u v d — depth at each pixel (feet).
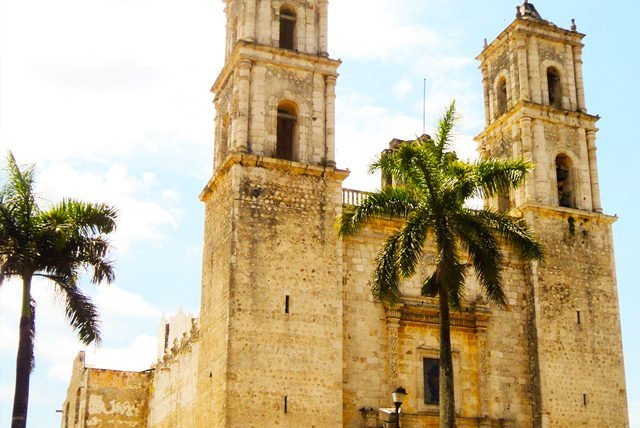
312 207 158.10
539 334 166.91
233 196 153.99
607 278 177.27
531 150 179.32
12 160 121.49
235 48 166.81
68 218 120.57
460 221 121.29
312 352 149.28
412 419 154.20
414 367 158.30
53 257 120.98
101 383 234.38
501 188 122.42
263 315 148.46
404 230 119.85
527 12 192.54
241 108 160.45
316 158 162.81
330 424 146.41
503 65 193.57
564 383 165.68
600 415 166.50
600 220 180.55
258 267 150.92
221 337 148.87
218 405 145.07
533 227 173.58
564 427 162.71
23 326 116.06
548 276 171.83
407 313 160.97
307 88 166.91
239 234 151.84
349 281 158.30
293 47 172.86
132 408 235.40
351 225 124.98
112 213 124.36
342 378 150.10
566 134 184.34
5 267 116.37
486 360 163.32
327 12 174.09
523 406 163.94
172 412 204.85
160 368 224.74
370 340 156.35
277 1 171.53
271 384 145.18
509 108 187.52
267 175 157.17
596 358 170.40
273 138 161.38
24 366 114.73
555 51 190.70
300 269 153.38
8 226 118.73
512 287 171.01
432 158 122.52
